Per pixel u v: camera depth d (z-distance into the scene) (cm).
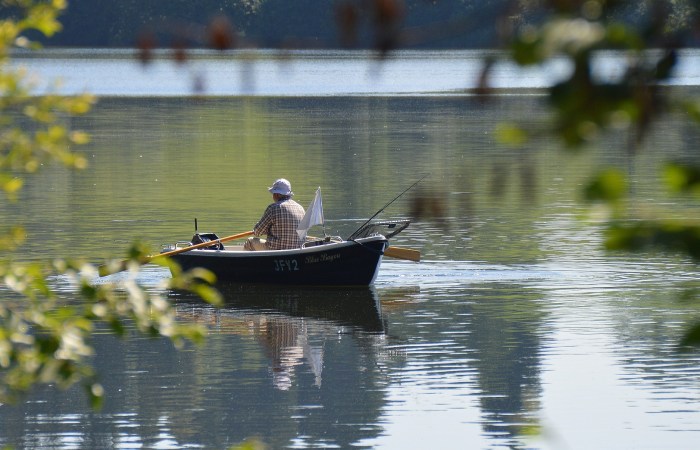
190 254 5634
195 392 3669
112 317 1359
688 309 4738
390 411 3434
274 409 3481
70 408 3516
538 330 4422
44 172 10094
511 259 5956
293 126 15450
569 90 533
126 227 7025
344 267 5400
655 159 10538
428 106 19188
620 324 4488
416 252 5512
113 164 10831
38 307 1338
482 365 3934
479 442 3122
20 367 1286
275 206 5631
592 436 3153
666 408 3391
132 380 3819
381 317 4753
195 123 15950
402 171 10100
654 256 5972
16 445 3169
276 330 4569
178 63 682
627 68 540
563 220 7150
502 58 535
